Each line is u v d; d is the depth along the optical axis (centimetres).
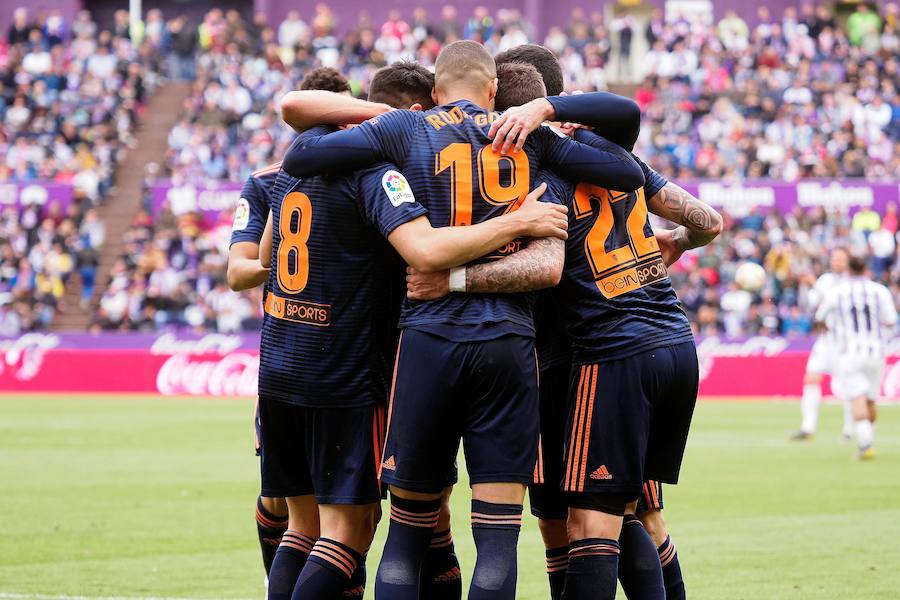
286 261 1656
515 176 1562
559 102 1588
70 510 3188
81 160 10500
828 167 9931
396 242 1523
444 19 12538
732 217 9444
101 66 11631
